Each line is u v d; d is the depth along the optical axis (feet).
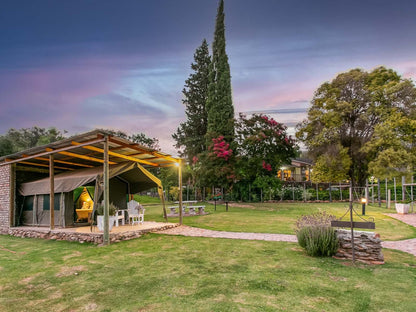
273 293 13.98
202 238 28.84
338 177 82.28
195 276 16.80
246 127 86.43
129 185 44.83
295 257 20.71
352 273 16.92
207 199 95.55
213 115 96.58
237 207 69.05
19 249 26.45
